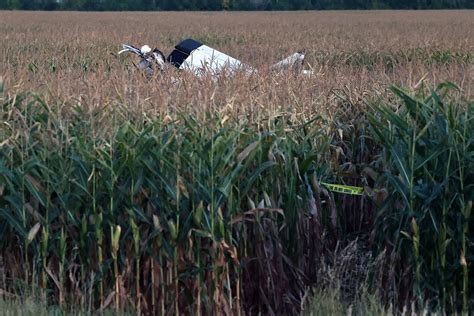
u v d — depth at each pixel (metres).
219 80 9.72
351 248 8.34
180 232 7.82
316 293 7.80
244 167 7.75
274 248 8.08
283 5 113.81
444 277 7.82
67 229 8.06
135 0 112.88
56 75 10.95
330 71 12.75
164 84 9.57
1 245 8.34
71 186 8.07
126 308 7.86
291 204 8.20
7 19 67.25
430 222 7.90
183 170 7.90
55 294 8.20
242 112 8.55
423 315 7.21
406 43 30.16
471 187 7.77
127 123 8.05
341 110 9.69
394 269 7.98
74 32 41.78
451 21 60.69
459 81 9.59
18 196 8.05
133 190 7.82
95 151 7.99
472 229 7.96
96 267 8.01
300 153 8.45
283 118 8.68
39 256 8.08
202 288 7.77
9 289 8.18
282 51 25.91
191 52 14.50
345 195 9.16
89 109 8.43
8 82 9.53
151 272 7.95
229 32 43.75
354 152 9.48
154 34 40.53
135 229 7.77
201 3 111.25
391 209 8.07
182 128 8.02
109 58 22.77
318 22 60.38
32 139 8.34
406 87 8.89
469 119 7.85
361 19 67.88
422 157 7.90
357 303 7.69
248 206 8.09
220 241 7.68
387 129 8.22
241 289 8.01
